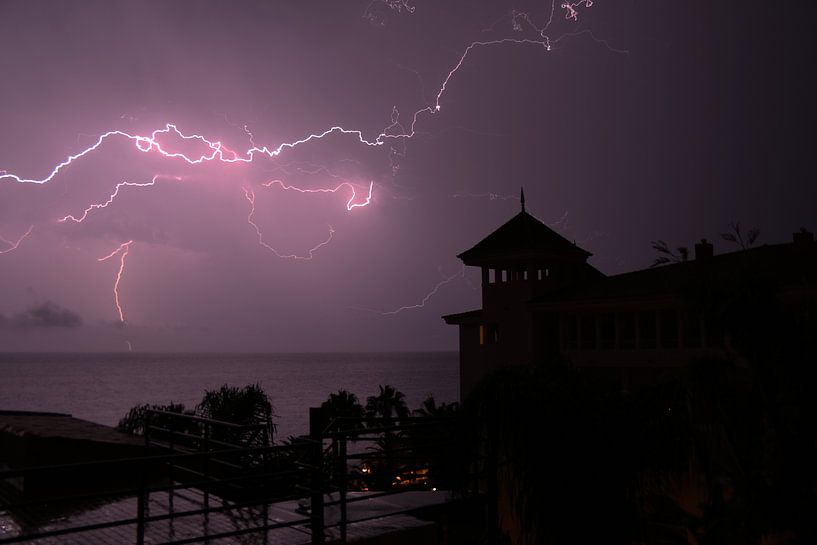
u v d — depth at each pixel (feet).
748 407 23.45
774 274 23.79
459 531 30.37
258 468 31.37
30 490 29.84
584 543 25.50
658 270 106.52
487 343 124.67
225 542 23.25
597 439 25.90
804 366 22.48
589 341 110.73
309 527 25.25
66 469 18.08
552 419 26.25
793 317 23.15
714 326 24.09
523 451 26.84
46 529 24.50
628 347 104.32
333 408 121.39
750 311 22.97
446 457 27.68
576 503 25.68
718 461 23.90
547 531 26.17
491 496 27.76
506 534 27.91
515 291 119.85
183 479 33.32
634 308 100.27
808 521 21.71
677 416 25.50
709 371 24.09
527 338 116.98
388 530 24.98
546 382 27.43
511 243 120.06
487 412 27.99
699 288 23.97
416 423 27.02
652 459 25.95
